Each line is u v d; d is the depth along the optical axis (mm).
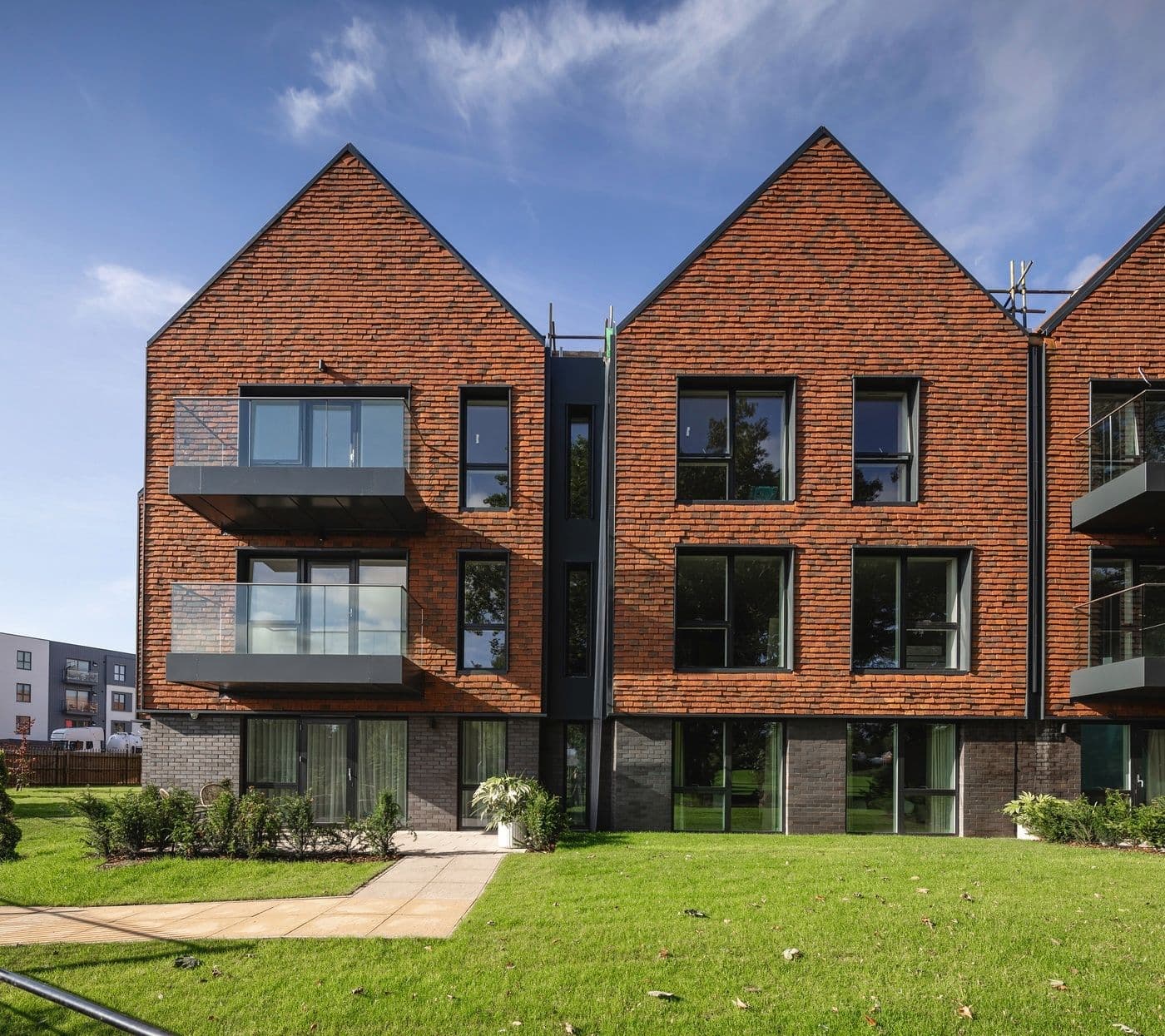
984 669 13273
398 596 12945
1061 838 11805
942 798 13266
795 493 13562
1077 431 13688
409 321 14062
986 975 5988
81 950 6750
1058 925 7039
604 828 13375
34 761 24484
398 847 11406
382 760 13617
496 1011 5492
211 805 11281
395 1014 5469
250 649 12781
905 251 13977
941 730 13375
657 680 13234
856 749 13320
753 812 13188
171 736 13633
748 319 13836
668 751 13195
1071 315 13875
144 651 13727
